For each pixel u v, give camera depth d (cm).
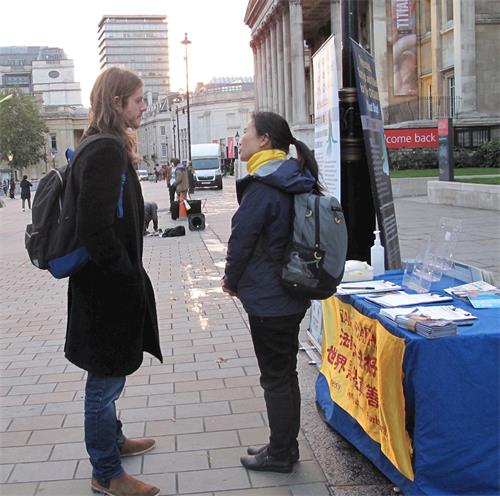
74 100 15488
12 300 879
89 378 330
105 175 294
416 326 299
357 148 549
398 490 330
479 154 2672
